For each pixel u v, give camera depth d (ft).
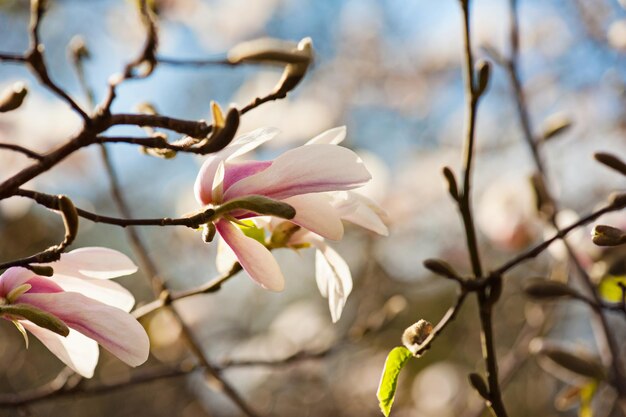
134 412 6.64
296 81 2.43
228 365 3.42
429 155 7.81
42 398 3.22
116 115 2.36
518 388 6.65
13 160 3.83
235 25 7.86
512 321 6.38
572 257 3.12
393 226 6.47
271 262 2.36
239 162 2.39
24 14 7.26
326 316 6.48
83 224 5.91
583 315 6.02
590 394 2.97
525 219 4.16
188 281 6.39
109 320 2.31
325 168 2.32
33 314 2.26
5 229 5.85
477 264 2.60
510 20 3.57
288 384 6.25
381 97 8.95
